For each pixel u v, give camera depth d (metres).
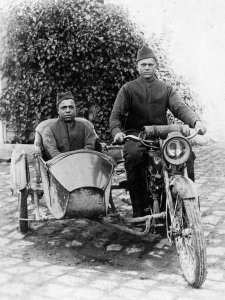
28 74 9.67
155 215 4.06
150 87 4.79
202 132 4.25
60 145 4.79
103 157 4.35
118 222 4.43
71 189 4.04
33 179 7.34
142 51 4.75
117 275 3.92
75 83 9.73
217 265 4.11
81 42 9.41
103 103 9.83
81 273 3.95
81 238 4.88
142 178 4.59
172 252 4.43
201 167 8.40
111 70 9.65
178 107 4.71
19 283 3.71
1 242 4.77
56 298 3.44
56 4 9.41
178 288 3.65
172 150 3.86
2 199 6.43
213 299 3.44
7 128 10.05
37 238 4.89
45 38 9.48
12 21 9.58
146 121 4.83
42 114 9.75
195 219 3.56
